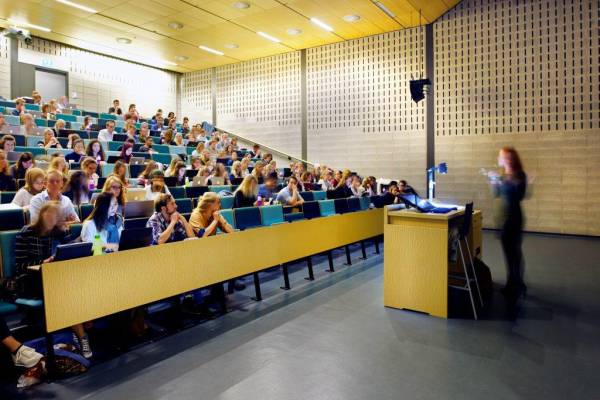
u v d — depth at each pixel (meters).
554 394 2.38
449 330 3.35
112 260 2.85
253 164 9.54
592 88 8.06
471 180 9.24
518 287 4.28
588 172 8.16
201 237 3.76
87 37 10.41
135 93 12.81
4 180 4.58
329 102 11.04
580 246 7.06
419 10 8.82
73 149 6.41
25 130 7.18
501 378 2.56
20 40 10.21
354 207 6.88
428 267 3.70
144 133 9.08
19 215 3.47
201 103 13.66
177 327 3.38
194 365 2.76
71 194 4.32
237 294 4.34
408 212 3.81
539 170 8.57
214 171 7.06
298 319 3.61
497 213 4.46
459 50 9.24
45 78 10.92
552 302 4.04
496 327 3.41
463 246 4.32
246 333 3.30
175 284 3.29
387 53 10.11
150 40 10.59
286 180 8.56
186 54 11.84
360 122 10.59
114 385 2.50
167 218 3.68
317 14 8.83
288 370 2.67
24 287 2.74
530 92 8.59
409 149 9.97
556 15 8.29
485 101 9.04
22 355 2.51
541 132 8.52
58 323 2.55
